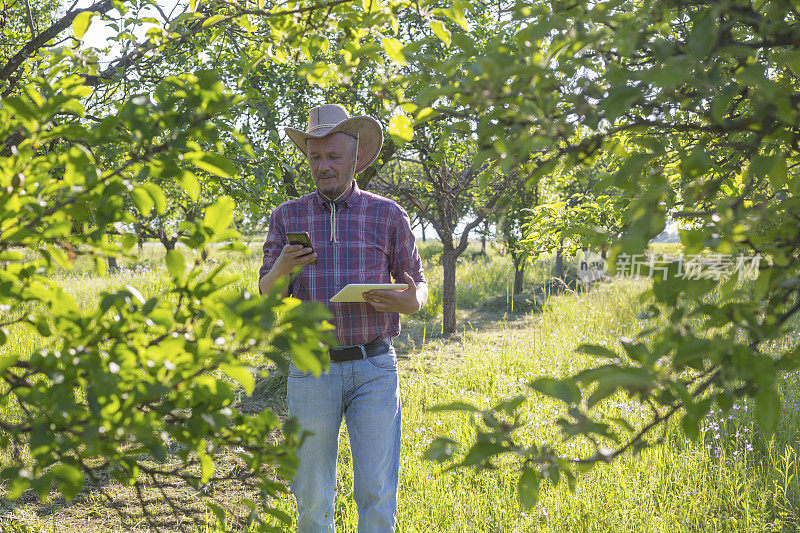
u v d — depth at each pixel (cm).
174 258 110
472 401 520
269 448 117
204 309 112
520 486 112
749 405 437
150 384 101
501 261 1862
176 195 555
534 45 117
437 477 367
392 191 789
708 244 99
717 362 97
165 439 110
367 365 262
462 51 124
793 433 398
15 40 445
